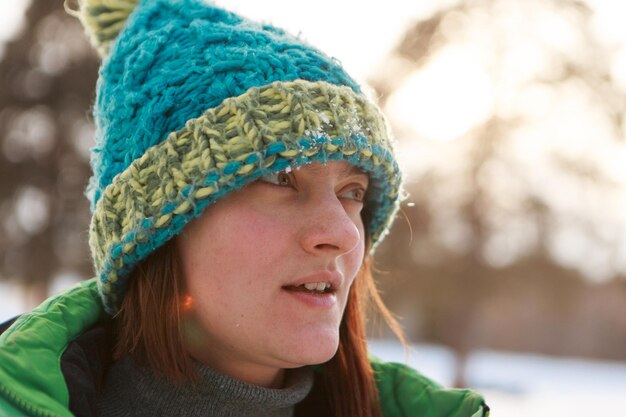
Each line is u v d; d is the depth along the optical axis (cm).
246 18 151
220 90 130
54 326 137
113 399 142
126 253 132
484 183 1093
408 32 1127
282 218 130
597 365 1902
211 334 135
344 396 165
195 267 133
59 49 1058
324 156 127
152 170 128
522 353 2062
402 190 157
